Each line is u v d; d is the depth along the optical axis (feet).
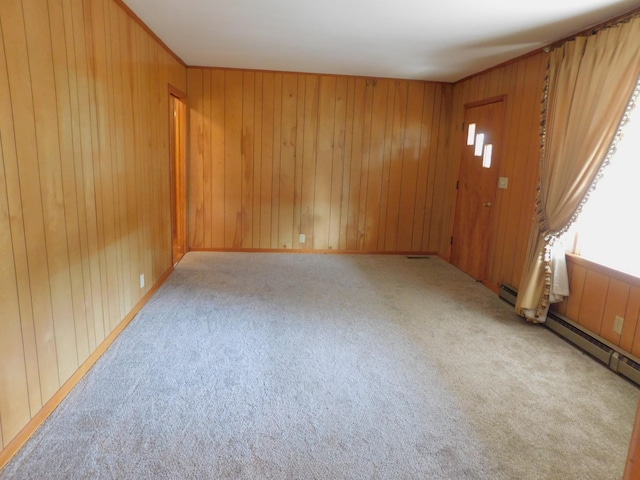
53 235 6.89
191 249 18.63
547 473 6.15
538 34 11.06
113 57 9.35
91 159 8.29
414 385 8.37
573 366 9.37
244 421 7.01
